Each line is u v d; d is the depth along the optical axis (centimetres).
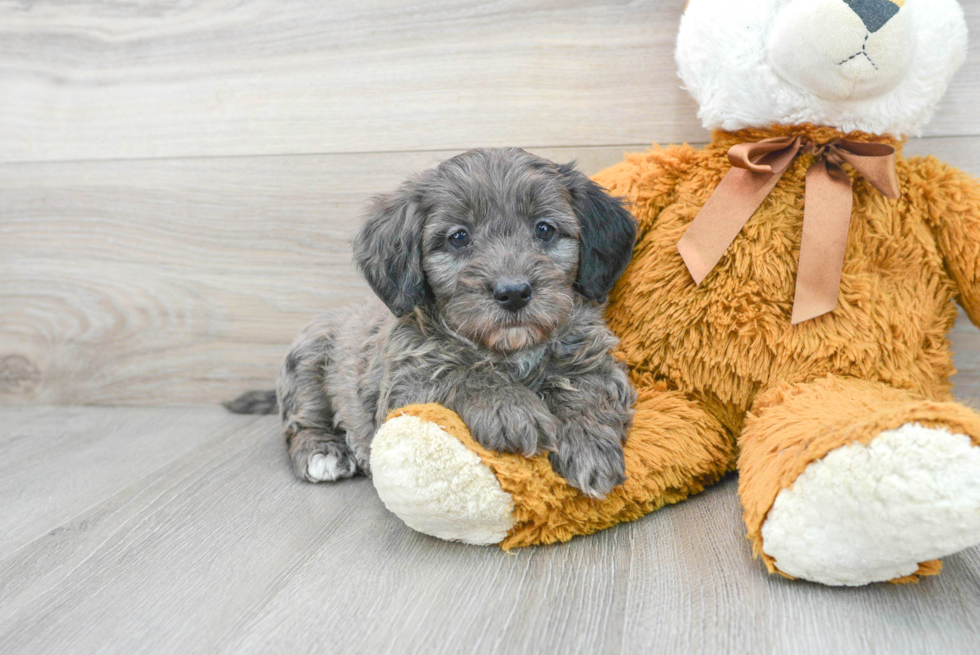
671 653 51
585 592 56
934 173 67
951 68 66
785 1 64
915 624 52
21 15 90
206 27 87
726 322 66
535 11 82
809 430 57
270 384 92
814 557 54
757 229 66
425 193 66
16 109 92
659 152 72
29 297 95
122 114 90
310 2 85
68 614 57
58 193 92
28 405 96
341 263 89
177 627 55
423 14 83
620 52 81
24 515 70
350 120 86
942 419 51
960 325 79
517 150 69
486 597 56
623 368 68
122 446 84
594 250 67
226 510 69
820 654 50
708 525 63
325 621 55
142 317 93
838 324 65
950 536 51
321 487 74
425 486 58
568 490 61
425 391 64
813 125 66
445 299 65
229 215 90
